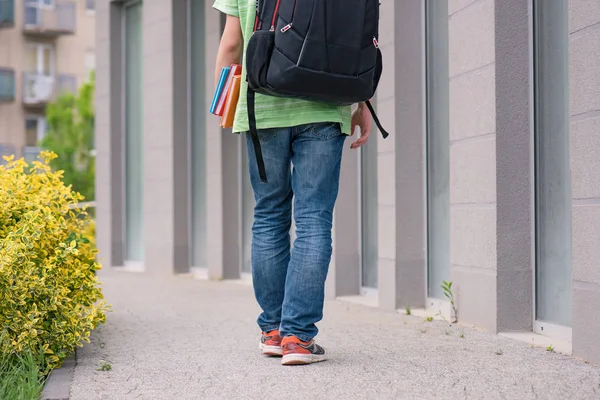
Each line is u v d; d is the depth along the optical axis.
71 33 42.81
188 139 12.26
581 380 4.33
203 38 11.99
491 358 4.94
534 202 5.86
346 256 8.62
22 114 42.25
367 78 4.50
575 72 4.84
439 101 7.27
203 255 11.99
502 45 5.88
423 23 7.45
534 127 5.88
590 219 4.74
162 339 5.98
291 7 4.38
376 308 7.75
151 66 12.69
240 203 11.13
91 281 5.54
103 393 4.27
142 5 13.45
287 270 4.85
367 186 8.55
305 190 4.66
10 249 4.89
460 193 6.37
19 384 4.29
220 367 4.81
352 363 4.79
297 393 4.11
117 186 13.82
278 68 4.37
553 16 5.64
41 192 5.79
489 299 5.96
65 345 5.09
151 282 10.99
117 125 13.84
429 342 5.55
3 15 41.62
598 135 4.66
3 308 4.89
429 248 7.44
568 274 5.54
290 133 4.69
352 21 4.41
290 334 4.73
